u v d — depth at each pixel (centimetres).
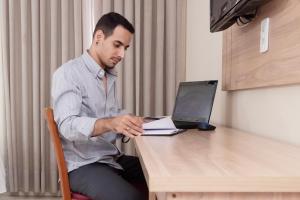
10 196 286
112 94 174
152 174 64
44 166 281
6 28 275
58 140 134
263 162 76
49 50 281
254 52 139
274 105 124
